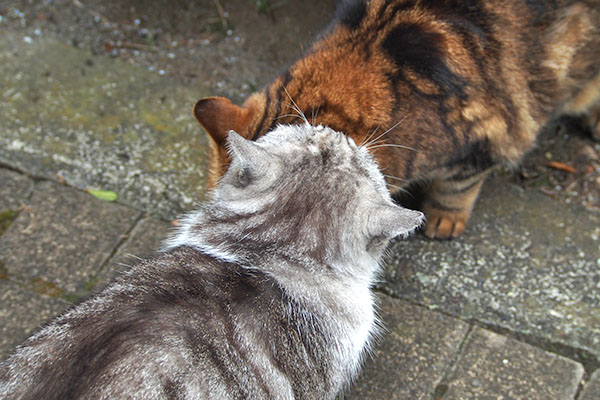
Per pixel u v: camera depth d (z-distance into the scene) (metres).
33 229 0.91
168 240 0.85
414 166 0.82
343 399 0.81
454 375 0.83
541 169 0.97
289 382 0.70
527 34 0.82
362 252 0.72
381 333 0.85
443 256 0.89
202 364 0.67
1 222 0.91
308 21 1.08
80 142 0.96
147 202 0.93
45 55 1.03
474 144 0.83
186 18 1.09
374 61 0.79
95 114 0.98
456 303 0.87
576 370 0.83
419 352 0.84
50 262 0.89
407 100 0.79
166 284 0.71
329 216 0.71
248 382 0.68
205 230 0.75
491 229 0.91
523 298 0.86
